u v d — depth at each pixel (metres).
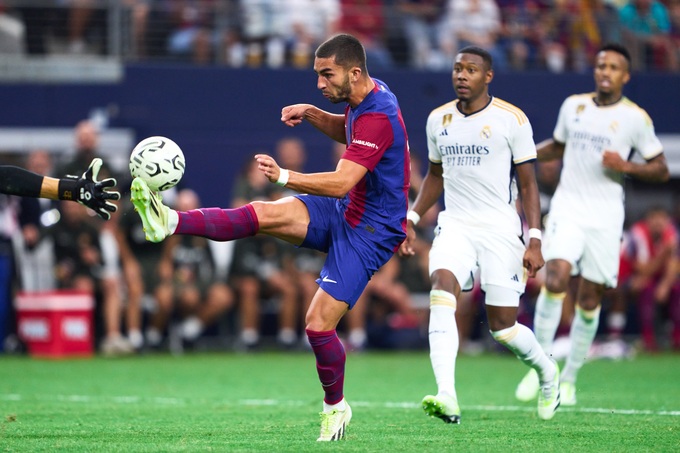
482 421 25.05
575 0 63.12
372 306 52.97
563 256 29.41
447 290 23.47
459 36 59.66
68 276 48.53
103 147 54.12
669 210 59.31
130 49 57.31
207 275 50.38
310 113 23.02
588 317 29.77
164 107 54.78
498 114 24.27
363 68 21.03
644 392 33.62
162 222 20.14
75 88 54.16
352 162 20.45
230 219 20.73
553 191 48.72
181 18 58.12
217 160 55.09
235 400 31.19
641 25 62.16
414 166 53.56
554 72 58.12
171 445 19.89
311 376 39.94
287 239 21.41
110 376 39.44
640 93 58.69
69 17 57.56
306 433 22.17
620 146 30.02
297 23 58.19
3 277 49.38
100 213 20.67
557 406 25.33
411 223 25.58
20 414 26.73
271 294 51.22
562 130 30.89
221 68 55.25
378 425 24.03
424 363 46.22
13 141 53.59
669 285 52.91
